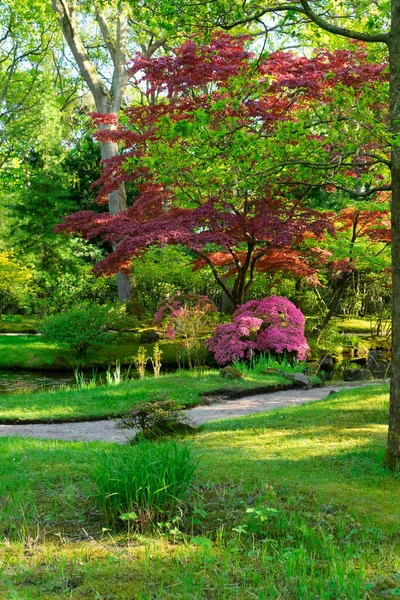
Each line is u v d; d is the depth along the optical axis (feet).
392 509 16.37
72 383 54.13
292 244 56.44
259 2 29.32
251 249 53.93
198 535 14.49
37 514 15.74
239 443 25.75
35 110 102.99
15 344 65.67
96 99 78.64
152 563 12.84
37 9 82.99
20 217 82.79
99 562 12.87
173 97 51.37
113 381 51.11
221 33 46.91
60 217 84.53
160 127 26.78
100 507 15.78
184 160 28.60
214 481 18.10
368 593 11.67
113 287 93.09
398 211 20.25
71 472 19.48
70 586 11.85
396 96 21.42
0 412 37.93
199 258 60.64
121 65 78.23
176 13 26.96
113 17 83.05
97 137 52.08
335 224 60.18
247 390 44.80
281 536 14.57
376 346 67.56
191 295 60.70
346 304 82.84
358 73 40.93
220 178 28.71
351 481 19.12
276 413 33.17
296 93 45.01
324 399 37.45
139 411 29.50
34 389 51.19
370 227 58.44
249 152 25.09
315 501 16.62
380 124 21.71
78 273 85.92
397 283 20.26
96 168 100.53
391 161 20.74
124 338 68.44
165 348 64.59
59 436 32.17
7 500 16.71
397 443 20.44
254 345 52.95
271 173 26.08
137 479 15.34
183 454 16.55
